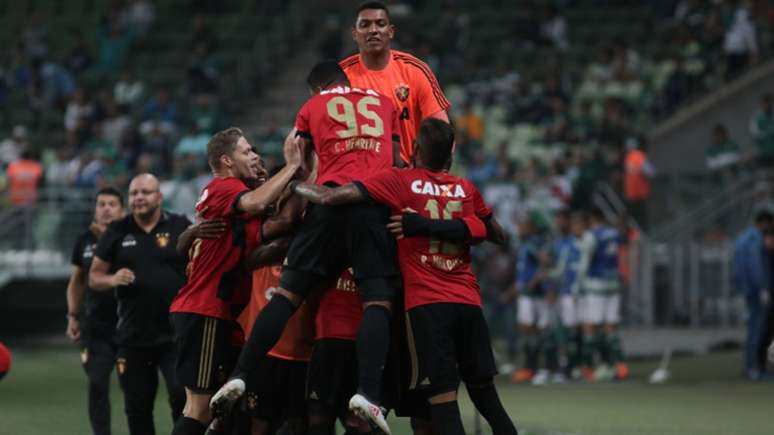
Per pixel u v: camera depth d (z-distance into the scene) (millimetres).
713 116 84750
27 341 75000
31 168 76438
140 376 32688
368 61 30359
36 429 40062
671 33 96938
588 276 57594
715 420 43000
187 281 31578
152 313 32438
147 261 32562
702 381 56656
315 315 29062
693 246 71938
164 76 101688
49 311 77812
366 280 27109
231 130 29766
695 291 71625
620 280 63500
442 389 27234
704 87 86938
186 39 105125
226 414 26953
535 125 86438
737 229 73000
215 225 28625
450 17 96062
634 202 74312
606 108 82312
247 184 29906
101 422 34469
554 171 72188
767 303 57094
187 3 109688
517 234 69375
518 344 63250
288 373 29359
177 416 32406
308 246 27281
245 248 29016
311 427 28141
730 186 74062
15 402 47469
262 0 109375
